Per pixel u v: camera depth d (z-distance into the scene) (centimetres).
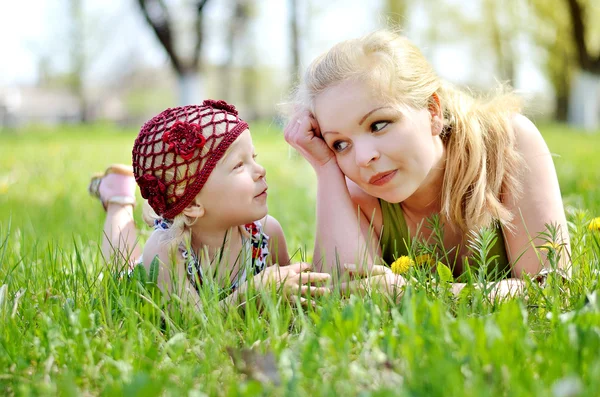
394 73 216
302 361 149
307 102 230
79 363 158
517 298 193
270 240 258
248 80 4256
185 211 225
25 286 223
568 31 2161
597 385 124
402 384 137
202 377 155
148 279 209
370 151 215
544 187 240
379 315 176
